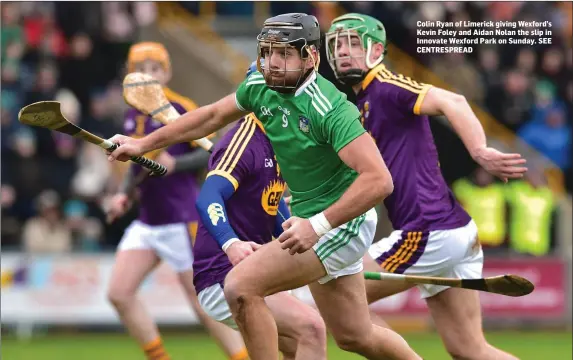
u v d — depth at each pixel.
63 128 15.92
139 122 25.28
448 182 41.31
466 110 19.38
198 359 30.50
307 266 16.25
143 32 46.66
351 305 17.25
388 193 15.20
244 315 16.14
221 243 16.98
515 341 35.44
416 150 20.06
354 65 20.08
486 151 19.06
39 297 37.09
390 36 44.53
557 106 45.25
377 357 17.86
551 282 38.78
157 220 25.77
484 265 38.81
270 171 18.17
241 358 25.25
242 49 47.75
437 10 44.25
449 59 44.50
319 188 16.41
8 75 44.25
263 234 18.52
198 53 46.62
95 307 37.12
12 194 41.28
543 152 44.66
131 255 25.81
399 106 19.83
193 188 26.36
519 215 40.69
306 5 46.81
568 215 40.84
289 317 17.67
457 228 20.16
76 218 39.47
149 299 36.56
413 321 38.22
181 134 17.05
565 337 36.72
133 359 30.52
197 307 25.67
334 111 15.44
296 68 15.52
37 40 45.66
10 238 39.78
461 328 20.06
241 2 47.91
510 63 45.44
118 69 46.09
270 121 16.28
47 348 33.47
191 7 47.69
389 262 20.27
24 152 42.03
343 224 16.23
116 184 39.72
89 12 46.38
